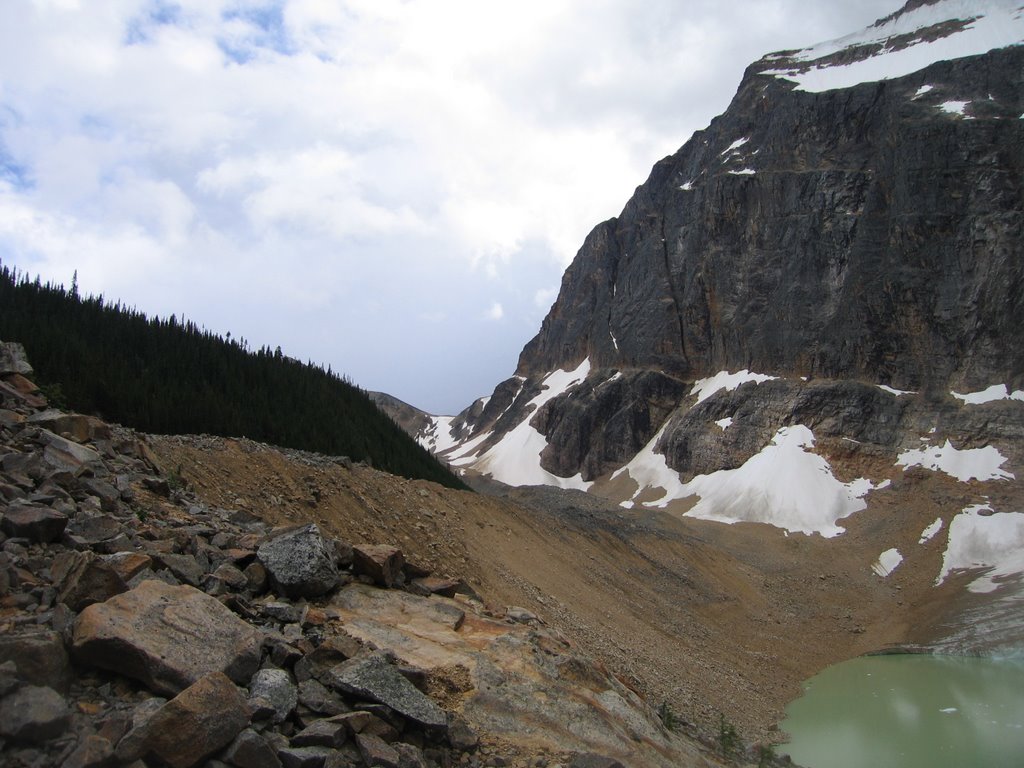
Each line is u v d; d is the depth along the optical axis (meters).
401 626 15.39
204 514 18.03
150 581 11.24
